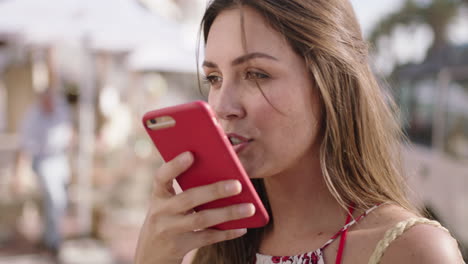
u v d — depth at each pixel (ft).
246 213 2.74
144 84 27.68
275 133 3.03
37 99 15.79
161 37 15.25
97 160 18.79
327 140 3.24
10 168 20.79
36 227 18.12
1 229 17.29
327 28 3.13
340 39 3.23
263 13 2.99
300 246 3.31
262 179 3.86
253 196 2.79
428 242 2.61
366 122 3.34
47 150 15.56
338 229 3.19
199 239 3.00
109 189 17.60
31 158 15.66
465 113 16.11
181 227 2.85
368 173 3.32
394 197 3.31
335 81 3.17
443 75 17.51
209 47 3.23
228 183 2.68
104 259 14.90
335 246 3.06
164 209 2.88
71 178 19.57
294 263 3.21
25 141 15.46
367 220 3.06
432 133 17.93
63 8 13.39
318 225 3.30
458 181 15.51
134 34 14.84
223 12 3.18
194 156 2.81
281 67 2.99
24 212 18.71
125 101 25.14
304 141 3.12
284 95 3.01
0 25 13.83
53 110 15.56
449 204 15.71
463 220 14.90
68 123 16.02
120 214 16.63
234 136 3.07
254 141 3.06
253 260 3.62
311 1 3.14
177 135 2.79
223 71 3.14
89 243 16.33
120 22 14.24
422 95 19.26
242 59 3.01
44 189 15.58
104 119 23.03
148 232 3.05
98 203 17.19
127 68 22.08
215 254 4.06
